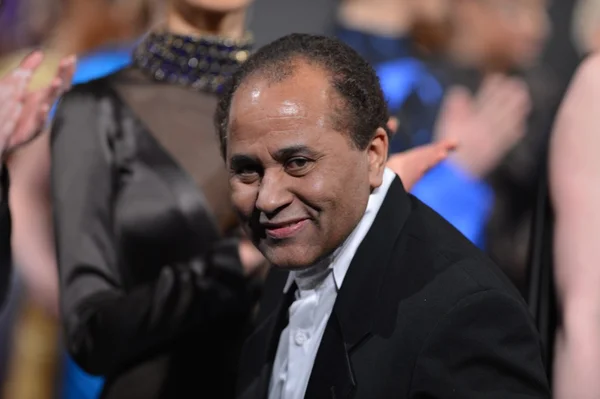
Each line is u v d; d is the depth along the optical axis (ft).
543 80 29.45
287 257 13.20
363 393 13.28
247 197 13.28
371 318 13.56
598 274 15.79
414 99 25.81
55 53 26.58
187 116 18.16
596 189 15.97
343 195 13.03
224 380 17.83
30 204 21.02
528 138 26.89
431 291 13.32
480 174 26.22
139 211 17.65
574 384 15.67
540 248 16.78
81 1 26.45
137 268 17.63
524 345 13.11
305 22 31.45
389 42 26.22
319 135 12.84
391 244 13.84
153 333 17.01
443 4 26.78
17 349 25.34
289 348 14.34
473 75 26.91
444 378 12.96
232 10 18.26
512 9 29.45
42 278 21.49
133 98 18.21
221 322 17.79
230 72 18.37
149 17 25.58
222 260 17.44
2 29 27.17
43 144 20.89
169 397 17.71
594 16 33.63
